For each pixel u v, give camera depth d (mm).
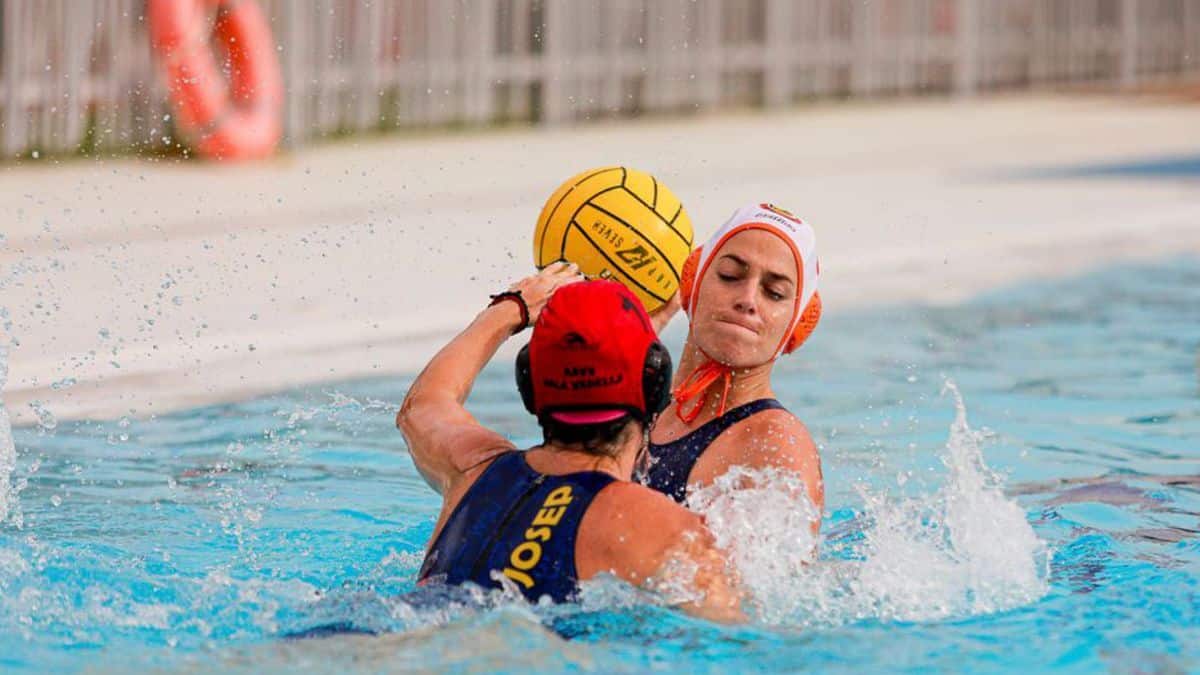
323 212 43469
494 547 12414
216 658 12141
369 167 53281
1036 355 28938
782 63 77562
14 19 49375
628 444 12656
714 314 14930
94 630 13414
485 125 65688
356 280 34438
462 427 13492
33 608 13961
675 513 12359
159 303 31156
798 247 14977
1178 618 14094
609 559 12117
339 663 11766
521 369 12703
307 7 58125
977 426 23609
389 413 24062
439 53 63469
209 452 21516
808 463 14445
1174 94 87500
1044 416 24219
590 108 69562
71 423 22938
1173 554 16562
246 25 53344
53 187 45594
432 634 12047
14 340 26562
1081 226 44312
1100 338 30516
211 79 52031
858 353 29219
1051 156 60594
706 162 57000
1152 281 36875
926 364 28234
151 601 14258
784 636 12766
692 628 12078
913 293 35406
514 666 11594
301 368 26906
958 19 85688
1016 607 14305
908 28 84062
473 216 43438
